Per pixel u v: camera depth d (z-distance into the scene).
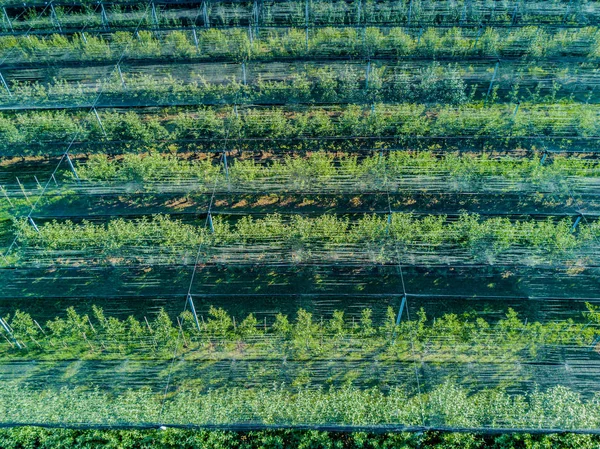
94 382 22.39
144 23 44.09
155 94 36.31
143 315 24.86
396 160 29.86
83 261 26.89
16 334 23.69
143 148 31.75
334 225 26.66
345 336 23.59
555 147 31.39
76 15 44.81
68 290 25.97
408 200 29.45
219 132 32.66
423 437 19.78
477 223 26.83
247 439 20.02
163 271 26.72
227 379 22.38
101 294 25.77
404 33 41.31
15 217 29.28
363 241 26.61
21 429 20.02
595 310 24.05
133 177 30.25
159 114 35.22
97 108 34.50
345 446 19.81
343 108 34.34
